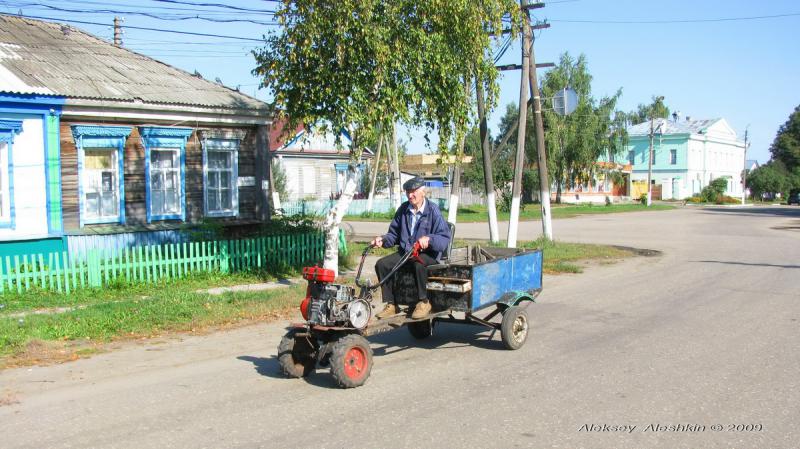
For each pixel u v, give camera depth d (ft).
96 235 46.42
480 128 62.39
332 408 19.12
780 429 17.16
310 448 16.06
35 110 42.91
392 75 36.88
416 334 28.02
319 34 35.53
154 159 50.85
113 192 48.70
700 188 263.90
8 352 25.84
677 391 20.40
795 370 22.75
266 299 36.04
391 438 16.65
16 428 17.79
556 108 66.13
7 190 42.42
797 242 78.02
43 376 22.94
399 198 121.90
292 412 18.81
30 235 43.24
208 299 35.50
